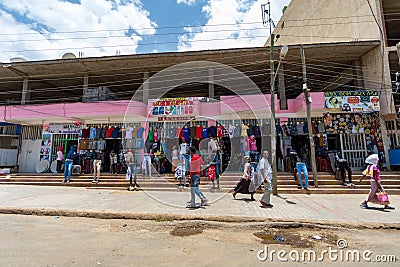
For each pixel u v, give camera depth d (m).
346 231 4.31
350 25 12.80
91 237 3.92
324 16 14.73
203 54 11.61
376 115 10.78
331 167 9.55
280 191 8.12
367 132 10.81
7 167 12.55
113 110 11.65
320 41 15.02
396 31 13.40
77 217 5.27
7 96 16.84
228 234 4.12
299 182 8.48
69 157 11.03
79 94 16.66
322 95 10.53
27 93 13.82
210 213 5.25
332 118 10.96
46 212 5.48
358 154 10.77
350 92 10.59
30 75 13.66
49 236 3.96
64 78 14.08
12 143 13.09
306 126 10.98
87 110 11.84
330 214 5.27
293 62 12.54
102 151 11.90
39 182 10.05
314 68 13.24
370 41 10.98
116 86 15.14
